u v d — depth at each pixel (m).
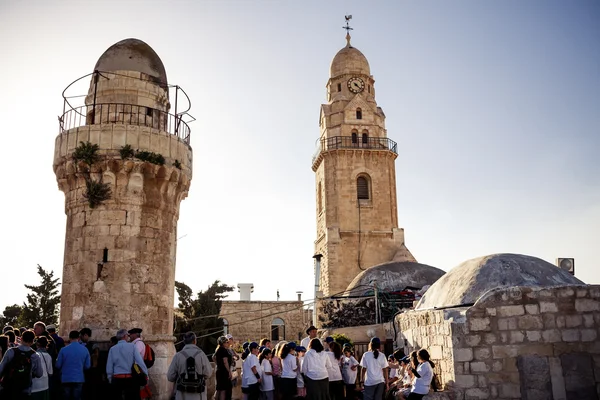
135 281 18.91
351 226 54.16
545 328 15.45
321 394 14.44
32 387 11.80
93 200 18.98
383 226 54.50
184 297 44.44
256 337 58.25
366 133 57.66
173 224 20.78
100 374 16.61
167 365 19.08
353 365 16.80
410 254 52.75
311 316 59.41
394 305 33.25
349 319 34.06
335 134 57.66
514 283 17.72
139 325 18.70
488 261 18.91
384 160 56.47
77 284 18.72
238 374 21.20
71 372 13.34
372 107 59.25
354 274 52.75
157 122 21.77
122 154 19.23
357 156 56.06
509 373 15.24
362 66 60.59
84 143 19.30
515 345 15.38
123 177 19.36
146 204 19.66
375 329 28.03
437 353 16.72
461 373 15.22
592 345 15.34
